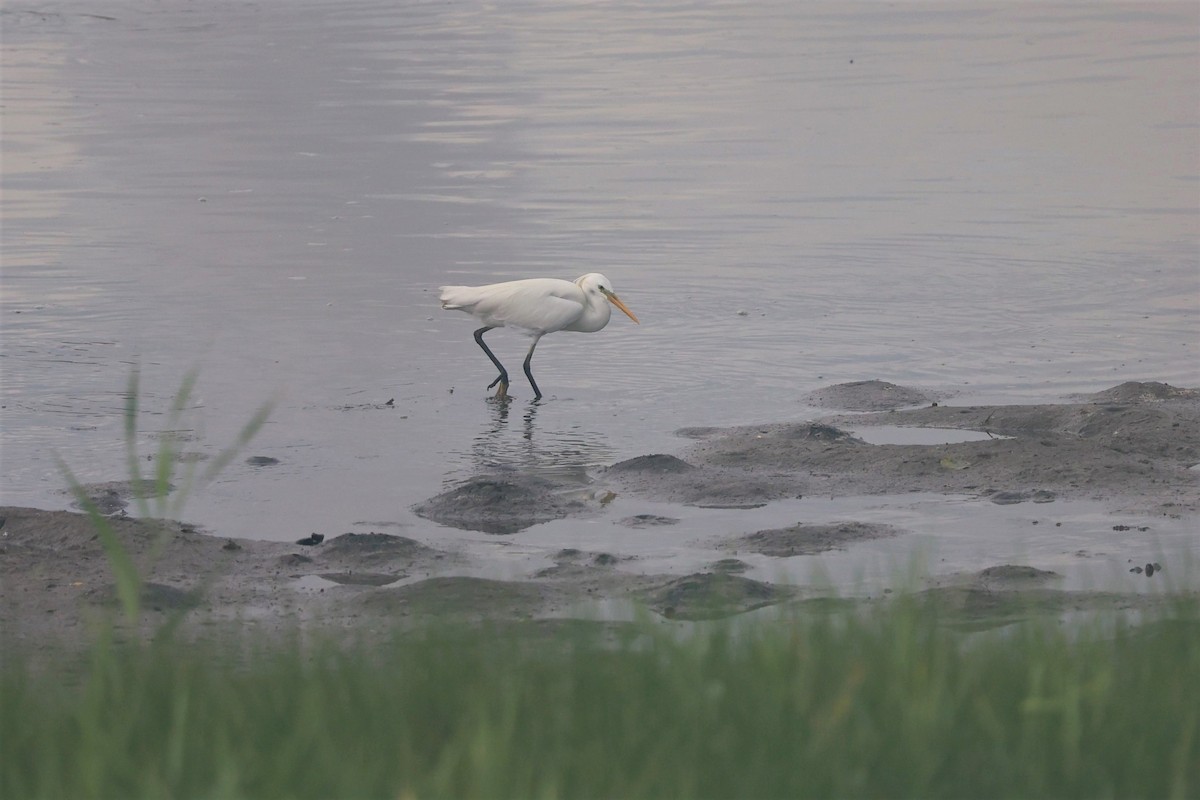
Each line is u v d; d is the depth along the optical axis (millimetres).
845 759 5562
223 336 19484
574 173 30953
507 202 28172
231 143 34375
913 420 15961
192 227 26062
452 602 10711
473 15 58812
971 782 5512
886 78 43000
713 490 13570
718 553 11953
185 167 31594
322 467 14578
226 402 16750
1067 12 56688
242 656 9289
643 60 47125
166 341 19219
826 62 46188
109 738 5816
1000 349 18875
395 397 17094
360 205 27922
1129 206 27234
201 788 5473
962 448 14359
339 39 52844
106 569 11555
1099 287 21812
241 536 12633
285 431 15734
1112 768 5625
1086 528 12336
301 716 6027
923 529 12430
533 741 5703
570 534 12555
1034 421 15664
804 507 13141
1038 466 13781
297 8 61375
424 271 23062
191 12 60062
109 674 6785
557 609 10578
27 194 28906
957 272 22906
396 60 47781
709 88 41688
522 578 11391
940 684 6117
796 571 11430
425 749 5926
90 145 34000
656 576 11352
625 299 21625
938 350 18906
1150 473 13625
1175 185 28938
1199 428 15039
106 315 20438
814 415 16359
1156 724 5957
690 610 10344
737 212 27281
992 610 10219
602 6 60938
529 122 36906
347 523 12977
